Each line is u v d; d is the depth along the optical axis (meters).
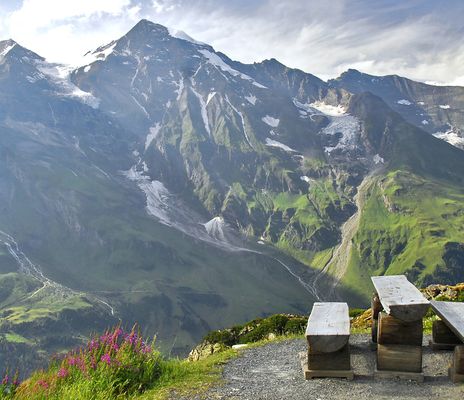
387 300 13.17
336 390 12.34
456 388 11.96
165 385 13.58
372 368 13.98
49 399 12.02
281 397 12.15
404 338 12.84
